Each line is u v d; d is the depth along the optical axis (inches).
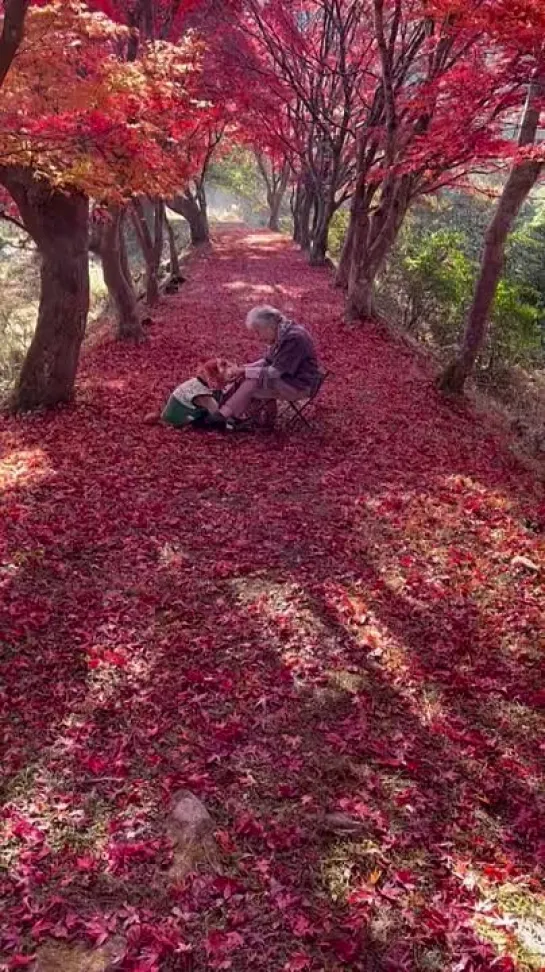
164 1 459.2
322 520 244.4
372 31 603.5
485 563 223.1
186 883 118.1
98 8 353.4
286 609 193.6
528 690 169.8
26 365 344.8
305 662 173.9
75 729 150.9
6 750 145.4
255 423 322.0
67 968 105.0
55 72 248.4
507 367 581.9
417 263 657.0
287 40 664.4
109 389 379.6
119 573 208.4
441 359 552.7
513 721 160.7
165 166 306.2
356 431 329.4
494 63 371.9
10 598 193.5
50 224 325.4
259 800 135.8
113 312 579.5
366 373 429.4
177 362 439.2
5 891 116.5
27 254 973.8
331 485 271.4
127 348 466.9
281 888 117.3
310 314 588.1
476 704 165.2
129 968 104.6
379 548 227.6
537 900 118.6
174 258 738.2
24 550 216.5
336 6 599.8
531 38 289.3
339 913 115.1
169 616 189.3
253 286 734.5
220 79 647.1
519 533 243.0
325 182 890.7
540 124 350.6
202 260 940.0
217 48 632.4
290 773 142.1
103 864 121.9
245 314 588.7
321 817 132.2
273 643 180.4
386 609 197.2
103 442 304.3
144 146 286.8
